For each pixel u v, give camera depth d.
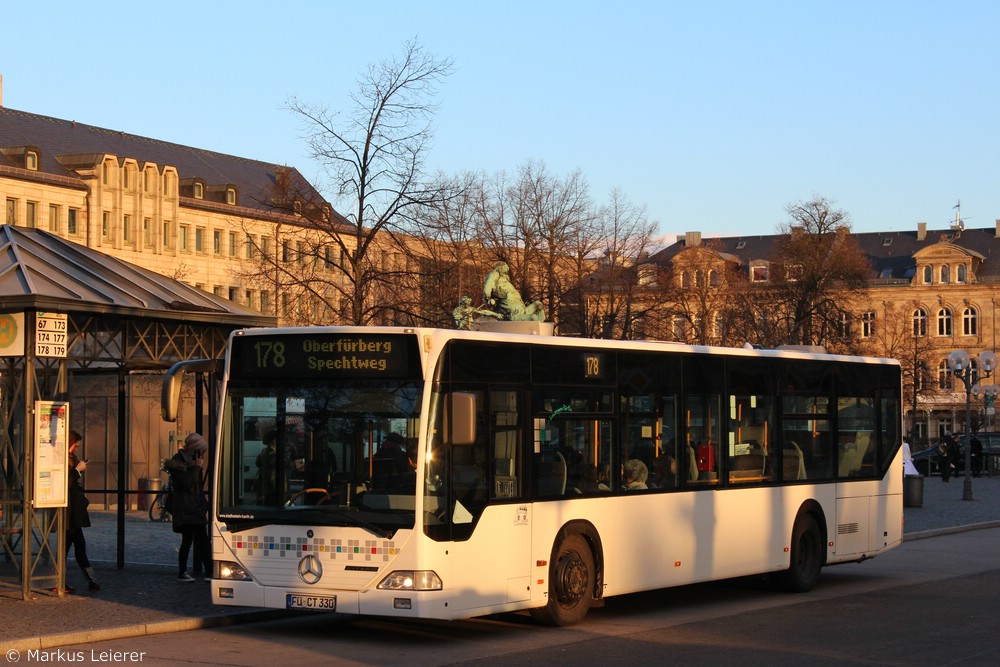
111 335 17.58
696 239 117.00
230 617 14.53
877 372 20.45
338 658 12.25
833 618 15.43
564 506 14.33
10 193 79.19
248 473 13.41
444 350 13.03
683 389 16.38
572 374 14.60
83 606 15.11
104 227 84.81
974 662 12.09
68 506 16.39
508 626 14.65
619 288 54.47
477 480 13.23
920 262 110.94
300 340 13.35
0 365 19.02
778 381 18.17
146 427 35.47
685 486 16.27
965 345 109.00
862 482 19.83
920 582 19.78
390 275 35.09
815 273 63.22
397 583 12.60
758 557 17.48
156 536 25.61
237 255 93.81
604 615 15.87
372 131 33.38
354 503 12.89
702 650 12.83
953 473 61.09
